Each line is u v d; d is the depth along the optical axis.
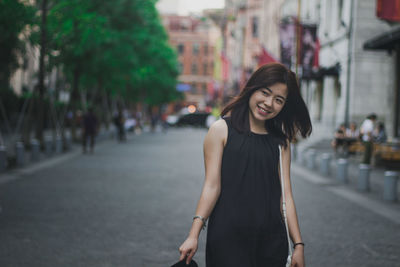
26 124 21.47
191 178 14.23
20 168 15.43
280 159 2.79
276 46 47.50
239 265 2.60
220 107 73.62
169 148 28.02
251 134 2.75
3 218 8.00
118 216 8.37
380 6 18.50
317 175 15.77
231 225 2.63
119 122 34.41
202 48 119.38
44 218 8.07
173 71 61.19
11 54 19.25
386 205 10.21
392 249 6.56
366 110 27.08
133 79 34.06
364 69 27.12
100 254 5.99
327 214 9.01
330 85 30.30
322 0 32.91
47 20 20.42
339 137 22.83
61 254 5.96
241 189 2.68
